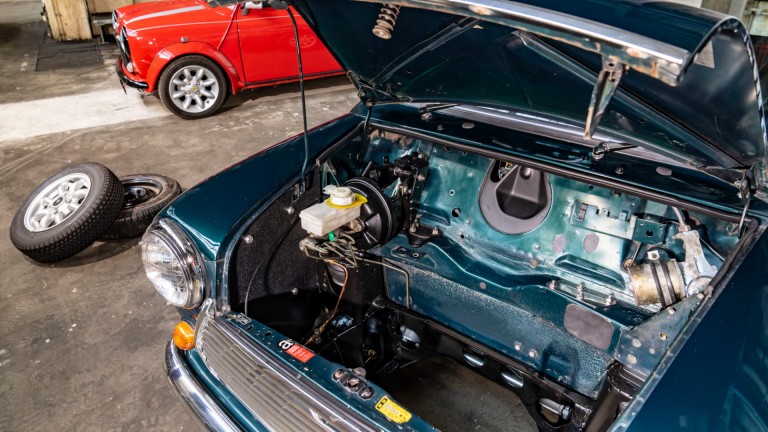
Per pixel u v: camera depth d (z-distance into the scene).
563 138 1.74
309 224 1.63
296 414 1.28
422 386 2.23
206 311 1.59
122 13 5.07
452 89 1.66
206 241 1.60
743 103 1.03
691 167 1.49
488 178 1.88
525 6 0.92
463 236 1.90
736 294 1.26
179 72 4.96
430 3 1.00
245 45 5.12
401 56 1.54
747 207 1.33
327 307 2.08
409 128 1.93
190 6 5.04
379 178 2.00
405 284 1.92
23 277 2.94
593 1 0.92
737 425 1.06
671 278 1.39
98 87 6.10
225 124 5.08
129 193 3.50
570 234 1.70
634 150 1.65
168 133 4.85
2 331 2.53
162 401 2.15
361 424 1.17
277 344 1.42
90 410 2.11
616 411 1.40
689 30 0.83
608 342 1.47
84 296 2.78
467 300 1.76
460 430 2.03
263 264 1.78
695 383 1.08
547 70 1.24
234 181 1.79
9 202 3.70
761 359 1.19
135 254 3.15
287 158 1.89
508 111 1.80
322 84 6.34
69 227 2.86
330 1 1.35
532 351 1.70
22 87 6.10
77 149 4.50
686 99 1.09
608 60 0.88
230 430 1.49
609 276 1.62
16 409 2.11
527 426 2.05
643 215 1.59
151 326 2.57
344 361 1.90
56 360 2.36
